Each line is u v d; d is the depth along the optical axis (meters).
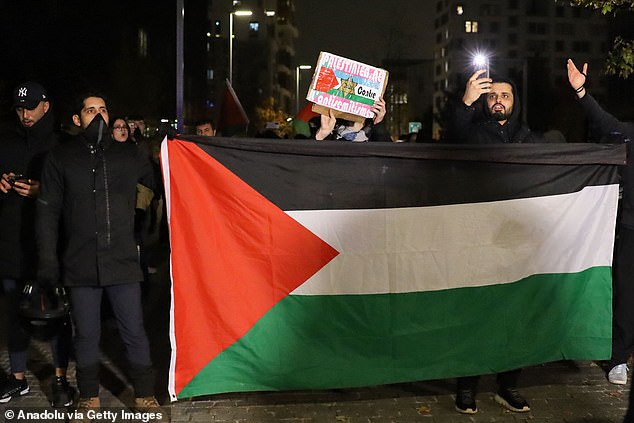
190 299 4.70
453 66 149.12
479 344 5.13
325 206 4.86
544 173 5.18
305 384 4.90
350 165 4.88
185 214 4.68
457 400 5.27
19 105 5.33
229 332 4.76
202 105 58.91
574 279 5.28
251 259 4.79
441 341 5.07
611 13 9.12
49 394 5.60
